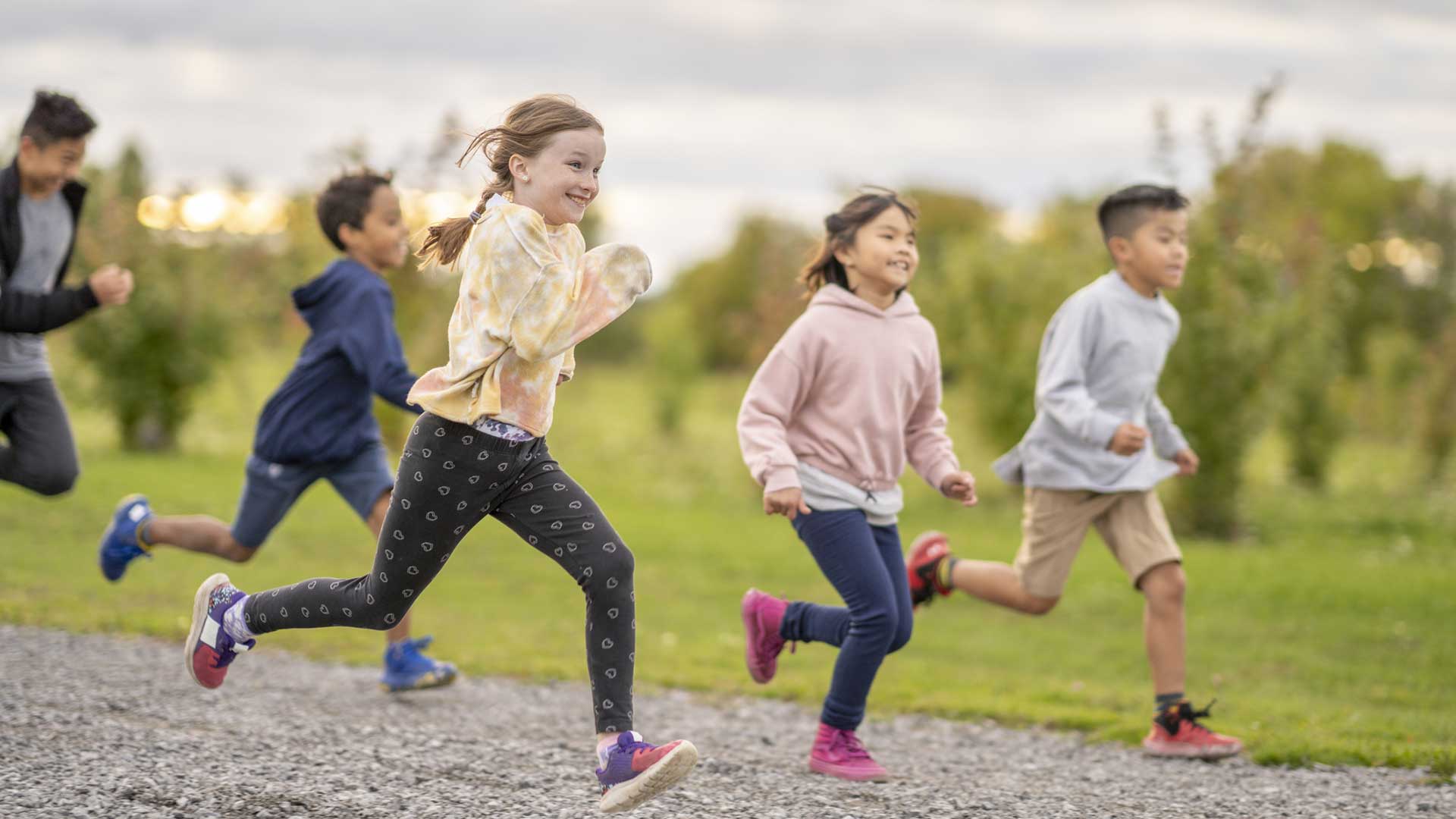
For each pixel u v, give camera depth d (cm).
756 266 2475
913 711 602
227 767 405
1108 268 1512
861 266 479
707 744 521
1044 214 2133
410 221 1478
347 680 606
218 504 1230
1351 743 514
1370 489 1853
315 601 379
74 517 1110
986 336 1695
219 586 407
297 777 400
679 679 652
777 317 2084
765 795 422
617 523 1316
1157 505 550
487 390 338
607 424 3059
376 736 478
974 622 884
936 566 602
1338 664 736
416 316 1709
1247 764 498
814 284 509
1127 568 540
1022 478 573
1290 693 663
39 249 556
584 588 361
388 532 356
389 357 548
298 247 1798
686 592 969
